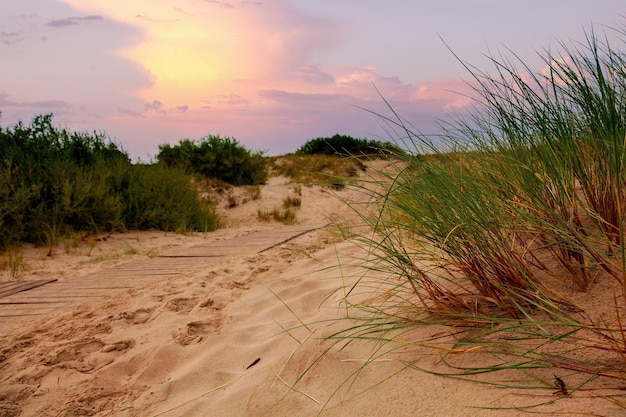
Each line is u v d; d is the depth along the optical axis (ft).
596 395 4.70
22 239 25.09
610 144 6.79
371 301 9.00
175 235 30.32
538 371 5.35
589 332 5.69
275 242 23.84
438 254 8.58
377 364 6.57
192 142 52.80
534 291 6.69
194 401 7.49
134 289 15.60
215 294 13.67
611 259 6.82
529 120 8.00
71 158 32.24
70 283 17.16
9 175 26.00
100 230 28.55
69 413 7.89
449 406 5.22
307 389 6.62
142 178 34.35
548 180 7.72
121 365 9.54
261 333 9.92
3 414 8.13
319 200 47.75
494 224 7.14
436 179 7.41
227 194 47.80
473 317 6.47
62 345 10.62
